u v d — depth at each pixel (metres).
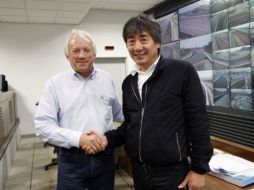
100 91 1.54
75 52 1.44
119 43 7.08
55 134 1.41
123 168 3.84
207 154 1.15
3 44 6.18
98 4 6.37
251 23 3.86
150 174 1.25
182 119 1.21
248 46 3.95
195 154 1.16
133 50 1.27
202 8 4.92
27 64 6.35
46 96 1.48
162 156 1.18
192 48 5.30
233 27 4.20
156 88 1.23
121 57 7.20
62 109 1.49
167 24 6.13
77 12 5.46
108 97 1.56
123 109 1.41
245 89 4.08
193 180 1.16
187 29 5.41
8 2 4.68
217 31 4.58
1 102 3.89
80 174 1.49
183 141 1.21
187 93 1.19
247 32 3.94
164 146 1.18
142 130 1.23
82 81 1.51
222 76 4.55
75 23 6.50
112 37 7.02
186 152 1.21
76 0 4.69
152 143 1.20
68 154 1.49
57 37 6.51
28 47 6.33
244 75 4.07
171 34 6.02
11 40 6.21
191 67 1.21
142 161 1.26
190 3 5.25
